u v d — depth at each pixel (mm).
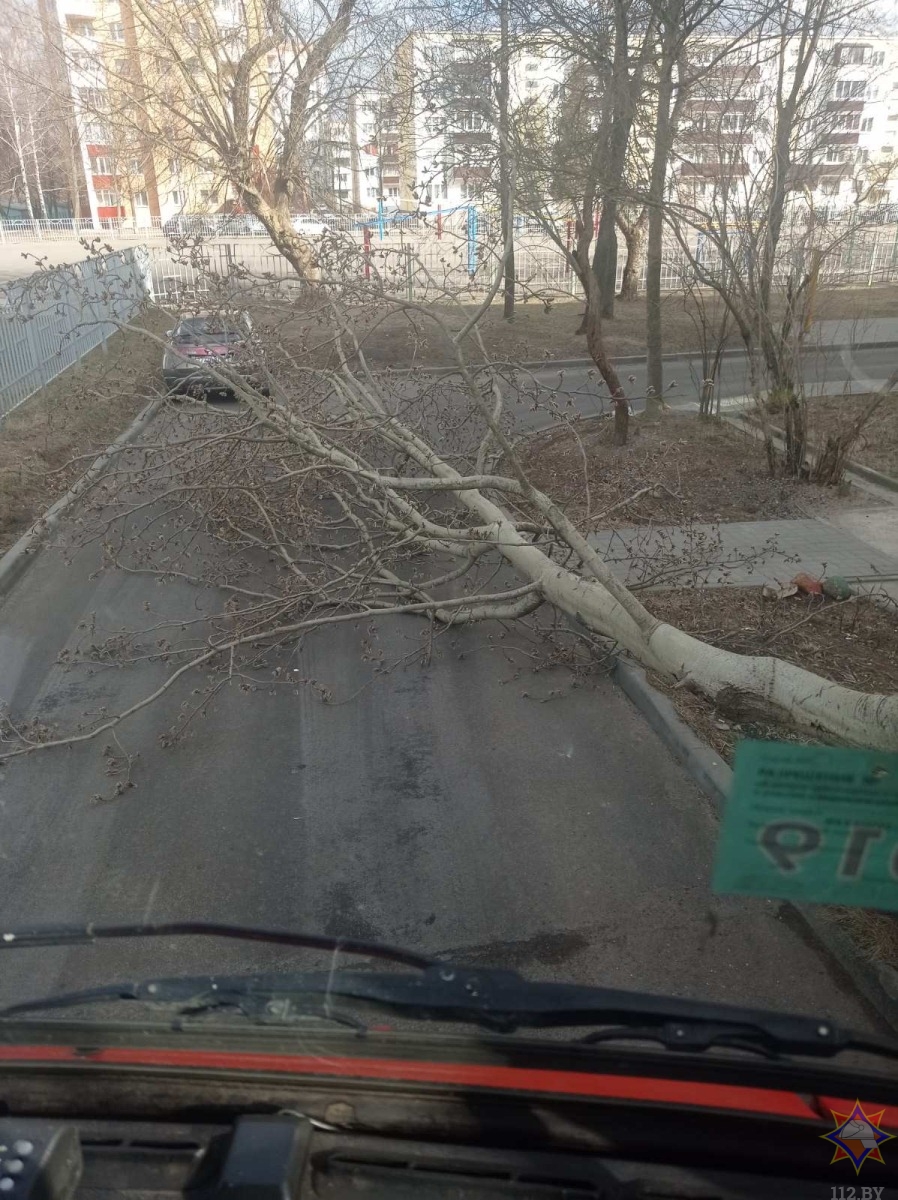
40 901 4254
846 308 19219
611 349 19688
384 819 4902
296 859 4562
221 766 5473
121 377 16375
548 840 4707
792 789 2225
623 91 10945
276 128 18625
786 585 7863
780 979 3752
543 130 12016
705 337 13555
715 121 11930
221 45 17641
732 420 13492
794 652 6672
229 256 10922
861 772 2188
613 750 5617
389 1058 1959
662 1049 1996
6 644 7316
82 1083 1912
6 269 31750
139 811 5012
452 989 2105
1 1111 1887
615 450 12016
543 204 11547
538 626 7426
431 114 15758
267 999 2098
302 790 5195
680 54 11078
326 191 19906
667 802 5051
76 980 3703
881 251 21391
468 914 4152
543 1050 1979
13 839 4773
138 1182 1635
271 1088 1888
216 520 7871
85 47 22359
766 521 9680
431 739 5770
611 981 3740
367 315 8133
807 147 12688
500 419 8539
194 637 7348
